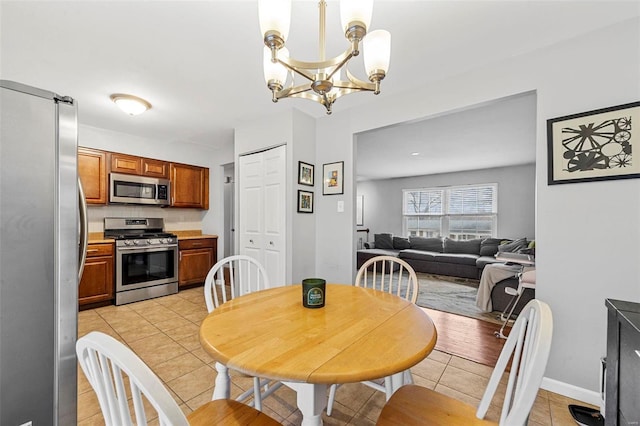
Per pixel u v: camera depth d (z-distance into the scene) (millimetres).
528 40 1768
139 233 4098
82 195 1271
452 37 1740
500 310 3320
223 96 2615
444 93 2248
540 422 1511
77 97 2629
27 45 1833
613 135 1588
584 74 1688
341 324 1069
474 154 4891
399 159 5320
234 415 934
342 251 2914
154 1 1460
